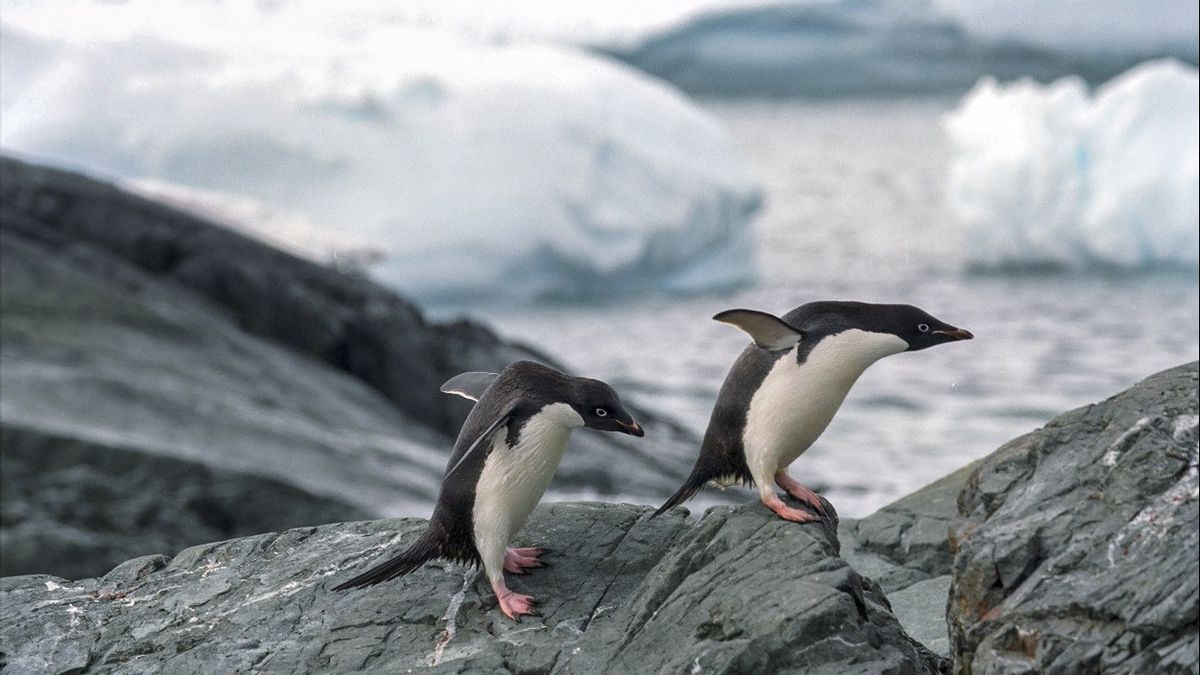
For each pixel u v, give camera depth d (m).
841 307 4.84
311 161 50.56
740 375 4.93
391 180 50.62
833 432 33.09
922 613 6.34
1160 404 4.51
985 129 52.44
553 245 50.88
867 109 151.88
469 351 19.92
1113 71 122.38
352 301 20.41
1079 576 4.07
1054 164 50.00
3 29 54.62
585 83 53.91
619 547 5.43
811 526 4.80
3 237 18.27
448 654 4.76
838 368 4.72
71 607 5.66
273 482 12.84
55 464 12.24
